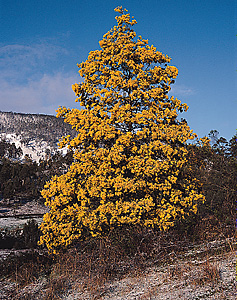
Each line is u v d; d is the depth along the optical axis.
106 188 10.23
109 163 10.27
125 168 10.34
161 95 11.32
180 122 11.41
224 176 14.14
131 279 7.70
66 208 10.80
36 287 8.56
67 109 11.71
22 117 184.12
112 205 9.97
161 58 11.86
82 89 11.80
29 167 47.72
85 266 8.73
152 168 10.05
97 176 10.46
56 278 8.71
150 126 10.86
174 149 10.65
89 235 10.55
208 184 13.73
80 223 10.52
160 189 10.20
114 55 11.75
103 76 11.48
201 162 15.28
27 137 157.00
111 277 8.14
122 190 10.09
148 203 9.82
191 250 8.80
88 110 11.34
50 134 160.62
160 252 8.64
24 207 35.06
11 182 39.59
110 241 9.36
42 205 36.91
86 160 10.61
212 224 10.49
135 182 10.27
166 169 10.07
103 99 11.11
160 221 9.94
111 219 9.79
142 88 11.30
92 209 10.44
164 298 5.94
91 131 10.59
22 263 10.30
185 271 7.11
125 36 11.88
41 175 47.31
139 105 11.46
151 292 6.41
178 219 10.24
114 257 8.72
